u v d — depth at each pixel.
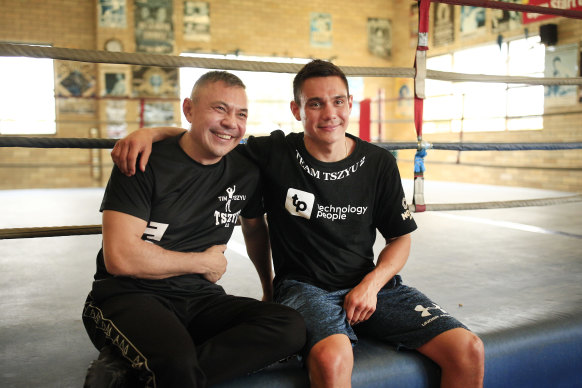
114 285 1.21
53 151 8.08
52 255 2.82
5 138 1.42
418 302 1.35
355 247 1.42
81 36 8.08
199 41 8.66
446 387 1.24
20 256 2.79
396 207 1.44
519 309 1.69
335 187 1.39
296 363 1.24
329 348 1.12
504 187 7.54
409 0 9.48
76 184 8.25
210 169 1.30
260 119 9.30
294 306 1.29
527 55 7.47
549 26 6.96
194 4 8.55
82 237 3.39
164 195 1.24
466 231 3.53
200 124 1.23
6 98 7.82
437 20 9.02
